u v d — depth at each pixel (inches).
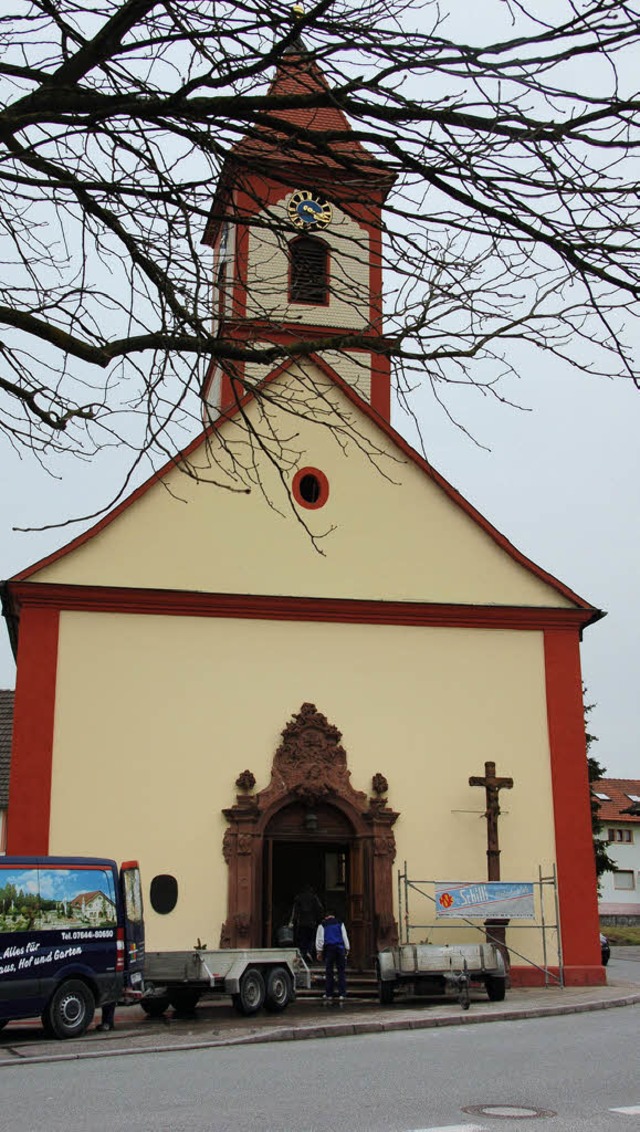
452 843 860.0
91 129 215.6
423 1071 416.2
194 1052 506.3
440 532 926.4
